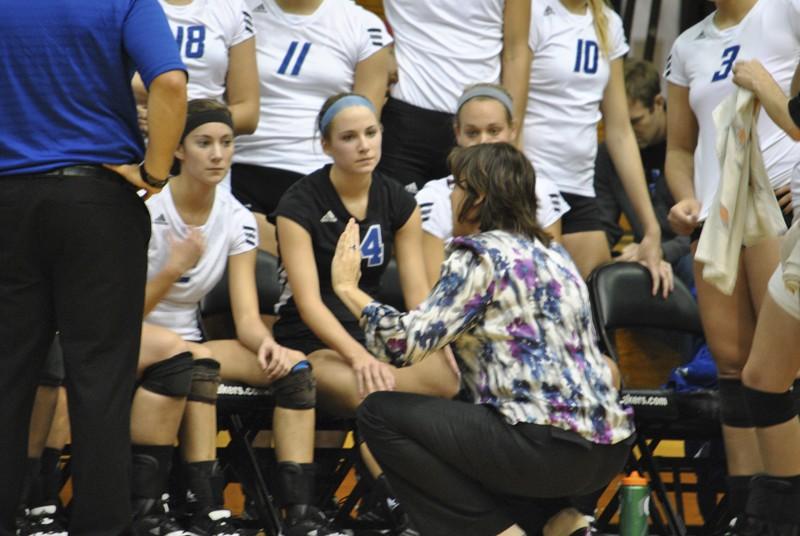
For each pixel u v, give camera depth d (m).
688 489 16.94
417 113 17.84
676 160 16.23
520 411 11.45
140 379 13.79
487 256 11.55
